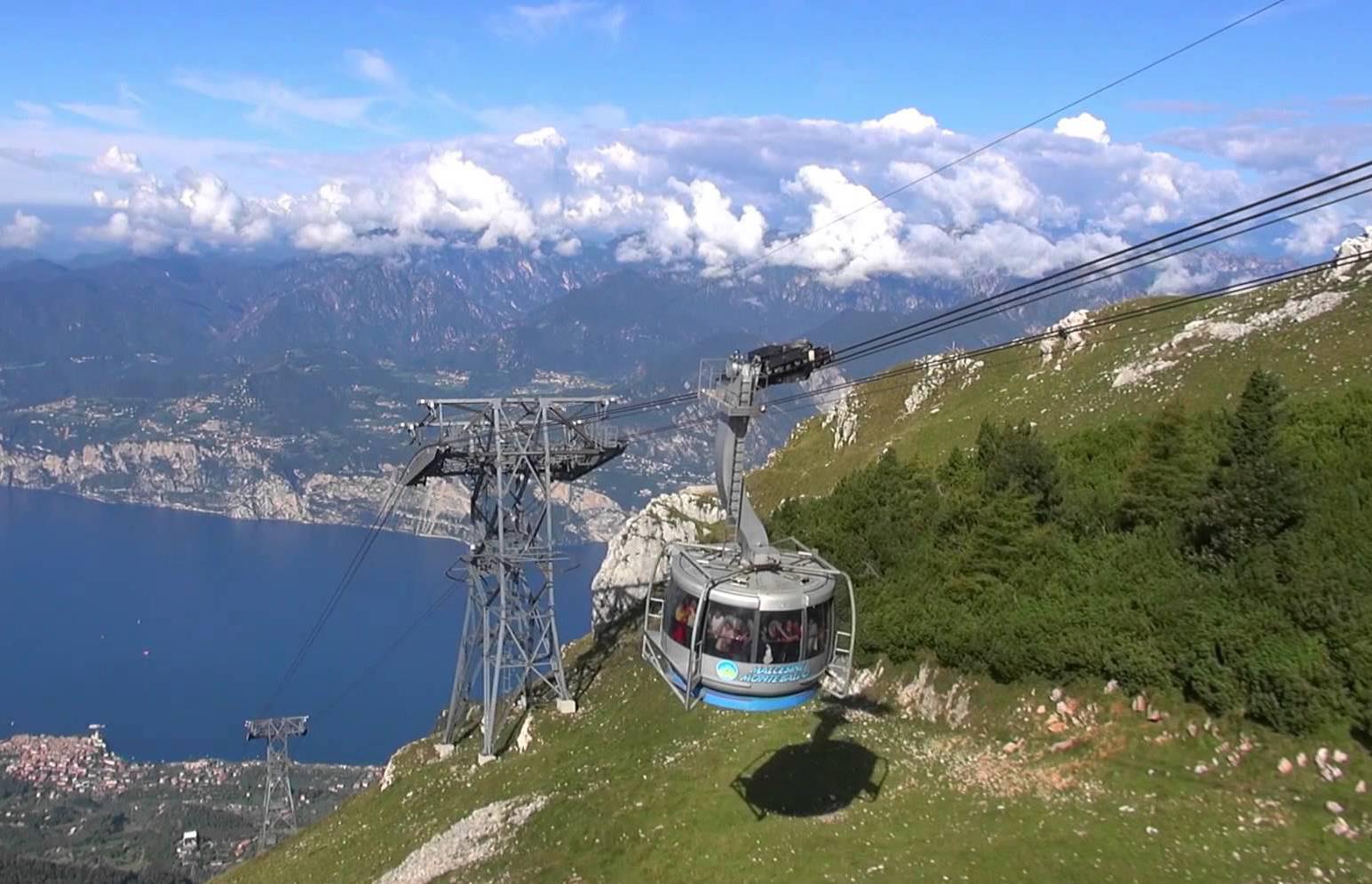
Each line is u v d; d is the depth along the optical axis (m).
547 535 65.50
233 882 59.59
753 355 29.25
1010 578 47.78
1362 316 68.31
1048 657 41.09
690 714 51.34
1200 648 36.88
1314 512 40.75
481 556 65.69
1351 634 34.06
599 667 70.81
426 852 48.06
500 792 53.25
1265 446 41.84
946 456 82.25
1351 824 29.69
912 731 43.47
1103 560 46.00
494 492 67.00
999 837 32.84
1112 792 34.59
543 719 62.75
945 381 102.88
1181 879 29.00
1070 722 39.31
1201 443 51.19
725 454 29.75
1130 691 38.69
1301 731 33.34
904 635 48.00
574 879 37.94
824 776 40.25
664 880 35.59
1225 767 34.16
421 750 70.19
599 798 44.59
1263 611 36.97
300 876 54.62
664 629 29.41
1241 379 69.00
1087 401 79.19
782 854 34.66
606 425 67.69
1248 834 30.53
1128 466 56.56
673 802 41.03
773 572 28.69
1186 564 43.16
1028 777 36.69
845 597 54.66
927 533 56.97
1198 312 88.69
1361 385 58.50
